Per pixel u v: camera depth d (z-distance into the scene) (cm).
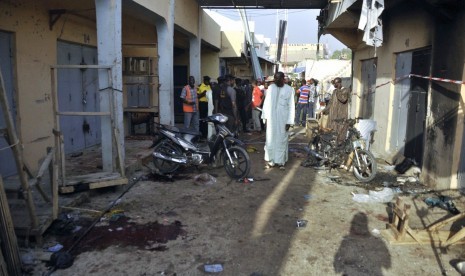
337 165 791
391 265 394
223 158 731
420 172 716
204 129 1120
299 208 558
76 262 391
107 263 391
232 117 941
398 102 846
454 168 586
